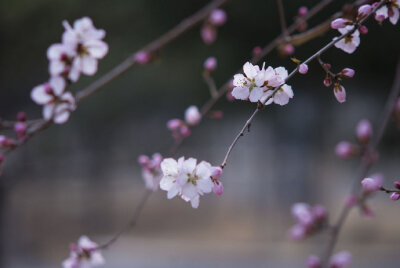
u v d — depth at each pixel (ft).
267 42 23.84
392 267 28.12
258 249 32.91
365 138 10.18
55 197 36.47
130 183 42.37
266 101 4.52
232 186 42.86
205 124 37.45
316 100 32.55
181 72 24.61
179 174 4.53
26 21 22.00
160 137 37.88
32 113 29.96
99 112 28.07
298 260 29.94
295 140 35.32
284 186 36.35
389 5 4.98
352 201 9.77
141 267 29.68
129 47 23.68
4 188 28.66
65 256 32.94
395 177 38.09
